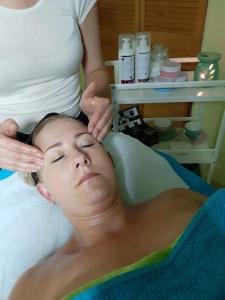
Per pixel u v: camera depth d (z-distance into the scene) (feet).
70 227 3.04
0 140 2.29
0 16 2.60
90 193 2.30
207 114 5.47
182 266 1.96
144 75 4.30
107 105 2.70
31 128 3.10
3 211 3.02
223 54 4.97
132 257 2.13
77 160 2.35
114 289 1.78
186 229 2.09
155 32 5.72
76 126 2.58
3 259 2.75
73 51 3.00
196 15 5.04
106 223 2.45
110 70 5.90
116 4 5.83
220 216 2.21
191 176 3.74
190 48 5.41
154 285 1.84
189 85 4.13
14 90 2.94
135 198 3.37
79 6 3.04
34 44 2.78
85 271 2.10
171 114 6.22
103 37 6.43
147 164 3.57
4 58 2.74
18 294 2.21
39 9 2.72
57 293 2.04
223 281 1.95
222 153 5.61
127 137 3.76
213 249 2.05
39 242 2.91
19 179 3.17
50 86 3.07
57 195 2.42
